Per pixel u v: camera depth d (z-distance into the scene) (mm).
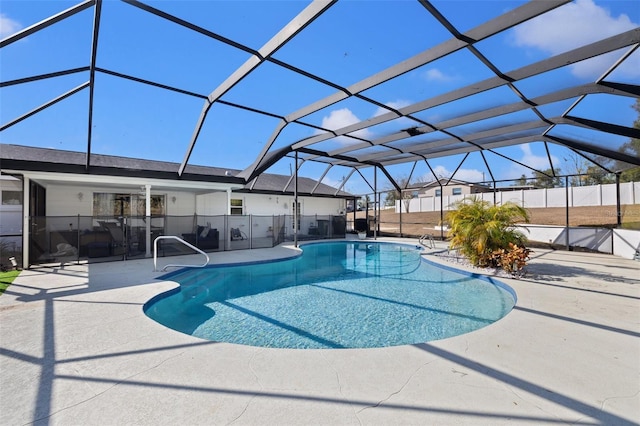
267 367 3107
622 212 12227
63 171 9266
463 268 9086
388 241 16828
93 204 13445
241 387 2744
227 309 6266
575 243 12586
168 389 2711
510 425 2266
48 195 12344
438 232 20750
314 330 5195
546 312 4832
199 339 3801
